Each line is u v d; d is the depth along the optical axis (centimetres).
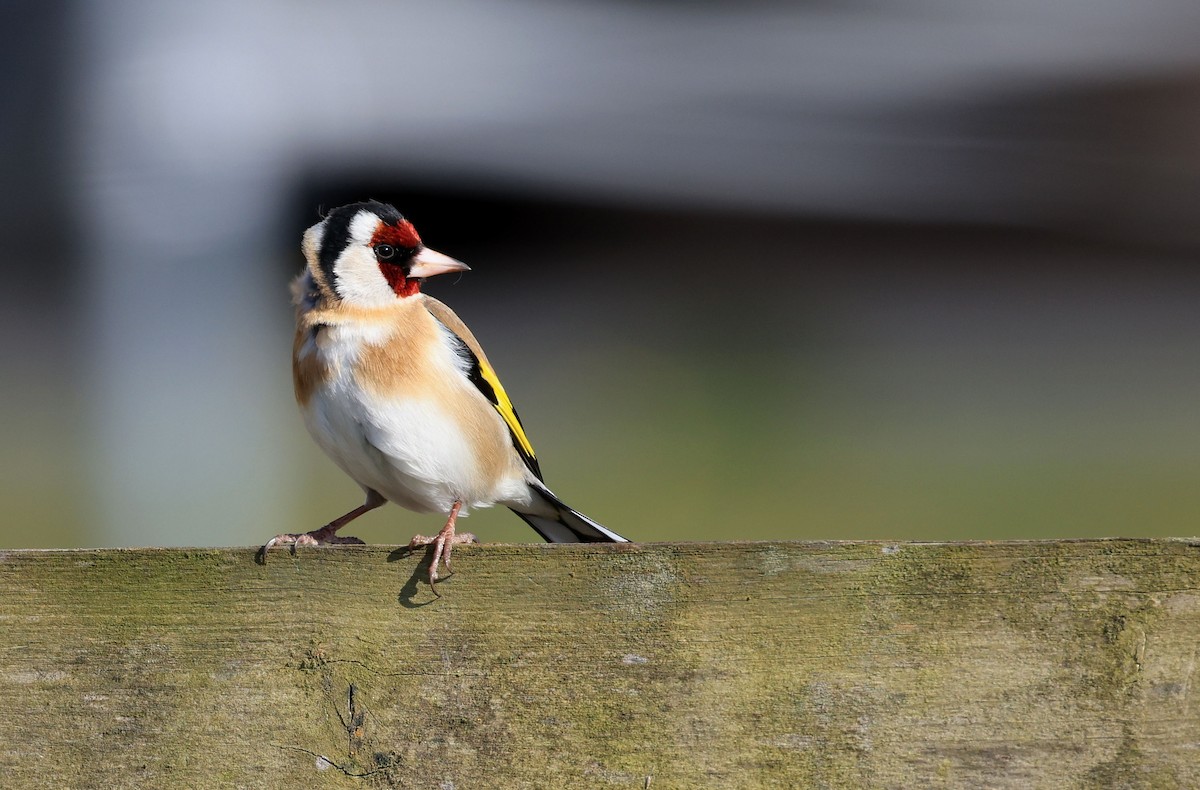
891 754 488
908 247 2053
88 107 1359
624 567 497
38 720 501
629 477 1215
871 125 1995
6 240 1452
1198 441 1279
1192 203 2019
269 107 1485
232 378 1164
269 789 498
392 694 498
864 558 492
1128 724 482
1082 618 485
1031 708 485
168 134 1362
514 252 2042
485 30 1862
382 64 1791
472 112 1905
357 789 496
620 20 1923
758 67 1961
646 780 493
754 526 1098
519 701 496
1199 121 1961
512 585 498
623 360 1590
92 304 1179
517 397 1467
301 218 1541
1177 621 481
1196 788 479
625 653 496
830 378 1534
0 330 1428
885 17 1931
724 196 2059
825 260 2039
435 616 500
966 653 488
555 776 495
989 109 1984
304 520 1136
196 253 1277
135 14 1379
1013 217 2044
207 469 1097
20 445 1203
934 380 1545
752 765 492
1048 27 1931
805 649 492
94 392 1116
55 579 504
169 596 504
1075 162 2012
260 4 1495
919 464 1261
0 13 1377
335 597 502
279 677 501
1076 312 1830
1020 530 1073
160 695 502
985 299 1878
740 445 1306
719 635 495
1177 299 1884
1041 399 1461
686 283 1936
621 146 1995
